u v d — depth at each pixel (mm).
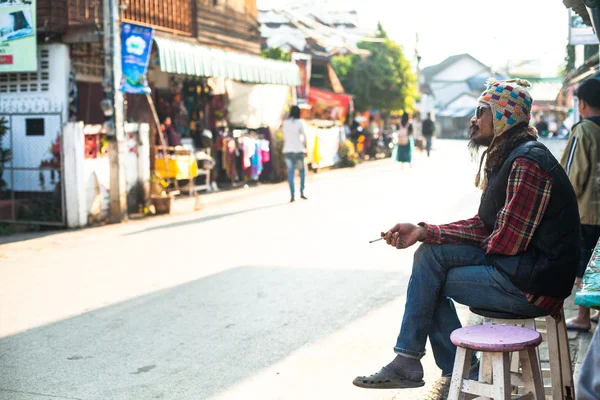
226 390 4797
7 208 12273
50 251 9961
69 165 12039
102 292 7480
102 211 12734
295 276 8055
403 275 8055
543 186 3693
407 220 12062
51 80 12992
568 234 3725
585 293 2703
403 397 4660
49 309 6852
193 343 5777
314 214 13172
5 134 12977
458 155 35000
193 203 15508
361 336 5906
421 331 3932
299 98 25500
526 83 3945
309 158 22609
